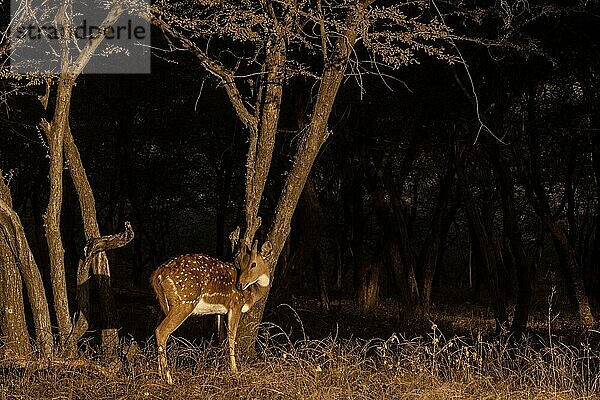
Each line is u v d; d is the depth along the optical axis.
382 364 9.98
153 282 9.55
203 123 22.81
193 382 8.96
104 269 10.73
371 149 20.67
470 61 15.77
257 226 10.73
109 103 21.58
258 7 10.88
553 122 18.88
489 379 9.45
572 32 15.86
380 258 21.89
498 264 17.36
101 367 9.32
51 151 10.12
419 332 16.14
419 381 9.15
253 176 10.70
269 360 9.62
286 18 10.37
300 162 10.50
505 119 16.97
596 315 20.47
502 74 15.56
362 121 20.38
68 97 10.05
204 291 9.46
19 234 10.07
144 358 9.68
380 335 15.66
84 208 10.78
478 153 21.03
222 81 10.86
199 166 27.22
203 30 10.57
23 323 10.30
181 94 21.12
